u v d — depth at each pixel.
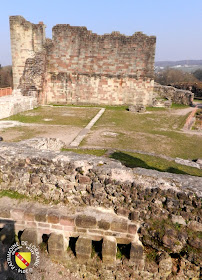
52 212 4.70
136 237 4.42
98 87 24.45
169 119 18.95
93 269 4.39
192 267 4.13
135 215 4.45
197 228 4.16
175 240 4.15
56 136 12.64
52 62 24.12
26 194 5.24
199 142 13.08
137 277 4.32
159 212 4.37
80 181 4.86
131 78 24.03
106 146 11.27
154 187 4.40
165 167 8.62
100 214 4.63
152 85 24.08
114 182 4.62
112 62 23.69
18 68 24.34
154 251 4.36
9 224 4.84
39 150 5.82
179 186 4.44
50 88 24.78
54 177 5.03
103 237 4.50
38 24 23.11
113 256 4.28
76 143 11.44
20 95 20.45
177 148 11.81
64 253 4.52
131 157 9.47
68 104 25.00
